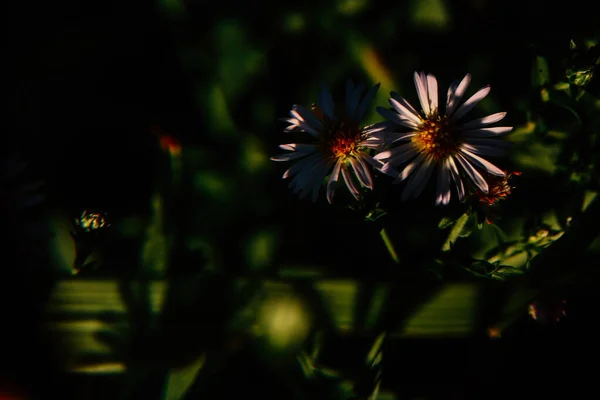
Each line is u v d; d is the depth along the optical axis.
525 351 0.62
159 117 0.62
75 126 0.63
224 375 0.62
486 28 0.63
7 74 0.63
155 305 0.61
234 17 0.63
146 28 0.63
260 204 0.62
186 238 0.62
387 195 0.62
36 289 0.61
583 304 0.62
